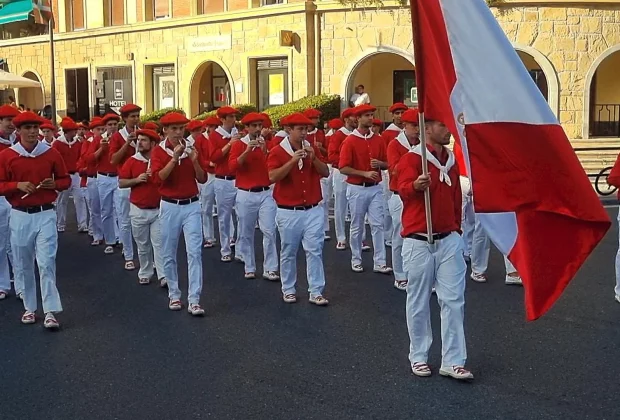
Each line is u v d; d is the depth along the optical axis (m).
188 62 25.86
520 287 9.55
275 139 10.43
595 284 9.52
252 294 9.41
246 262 10.40
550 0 21.45
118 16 28.20
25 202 7.89
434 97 5.79
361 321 8.10
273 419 5.54
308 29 23.05
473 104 5.39
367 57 22.58
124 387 6.25
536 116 5.35
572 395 5.91
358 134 10.39
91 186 13.07
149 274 10.10
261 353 7.06
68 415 5.69
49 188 7.83
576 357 6.80
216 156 11.47
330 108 22.17
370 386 6.16
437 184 6.19
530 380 6.25
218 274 10.67
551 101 21.86
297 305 8.82
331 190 14.10
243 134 10.99
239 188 10.26
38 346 7.42
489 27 5.42
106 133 12.48
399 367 6.60
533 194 5.37
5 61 31.45
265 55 23.92
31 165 7.82
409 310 6.39
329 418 5.53
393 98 25.34
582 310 8.35
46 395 6.11
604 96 24.69
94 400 5.98
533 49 21.66
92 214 13.30
